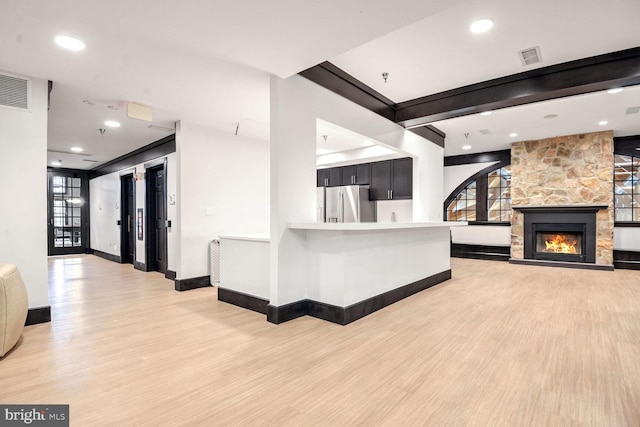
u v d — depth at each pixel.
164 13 2.10
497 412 1.72
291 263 3.26
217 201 4.94
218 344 2.62
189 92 3.47
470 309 3.59
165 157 5.32
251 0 1.97
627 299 3.98
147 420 1.65
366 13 2.11
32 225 3.06
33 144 3.05
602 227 6.07
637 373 2.13
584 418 1.66
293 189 3.22
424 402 1.82
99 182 8.38
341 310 3.11
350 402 1.82
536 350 2.50
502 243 7.47
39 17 2.13
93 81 3.17
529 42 2.88
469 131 5.97
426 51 3.05
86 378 2.07
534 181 6.67
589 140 6.16
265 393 1.91
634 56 2.96
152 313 3.46
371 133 4.09
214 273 4.74
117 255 7.41
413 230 4.32
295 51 2.61
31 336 2.79
